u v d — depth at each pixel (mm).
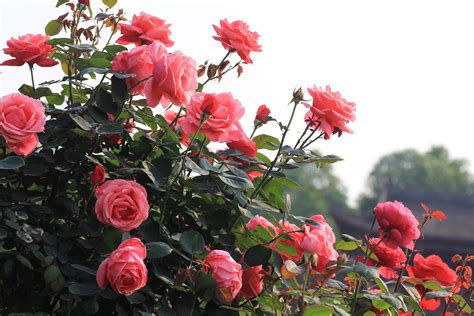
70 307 2516
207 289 2496
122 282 2328
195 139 2830
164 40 2955
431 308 3311
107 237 2529
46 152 2705
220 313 2623
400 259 3016
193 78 2645
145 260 2615
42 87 2951
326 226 2840
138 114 2809
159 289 2662
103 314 2566
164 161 2674
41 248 2596
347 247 3014
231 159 2965
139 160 2730
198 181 2732
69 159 2641
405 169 69938
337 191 66500
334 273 2639
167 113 3133
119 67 2676
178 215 2842
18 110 2486
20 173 2695
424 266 3252
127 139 2771
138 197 2523
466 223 32719
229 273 2516
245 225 2812
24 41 2859
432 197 35219
